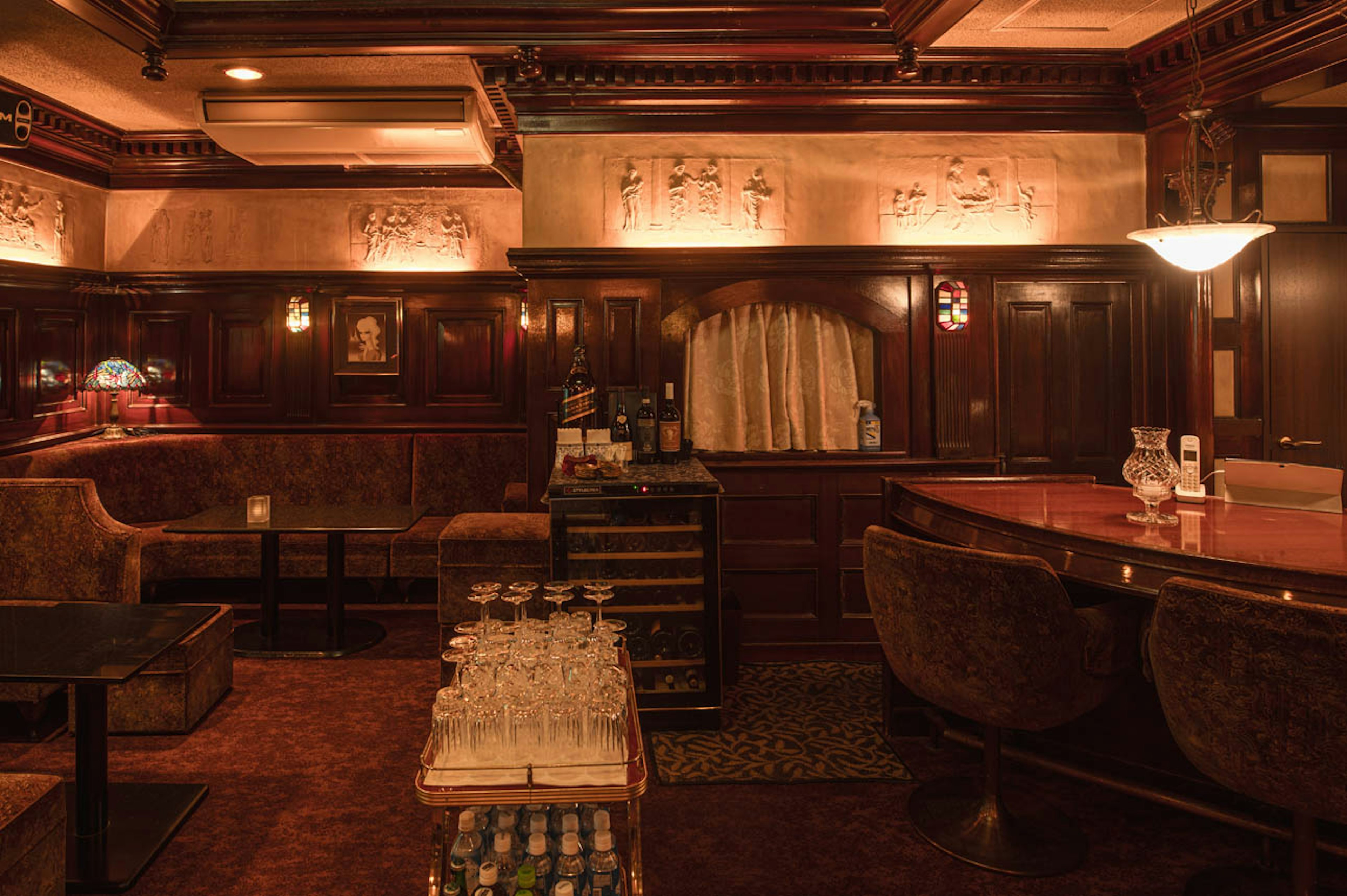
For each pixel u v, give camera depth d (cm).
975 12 414
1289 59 403
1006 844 279
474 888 192
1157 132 491
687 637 378
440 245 662
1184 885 263
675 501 374
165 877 266
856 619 491
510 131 571
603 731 192
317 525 471
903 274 495
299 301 645
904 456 499
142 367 652
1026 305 502
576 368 437
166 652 276
